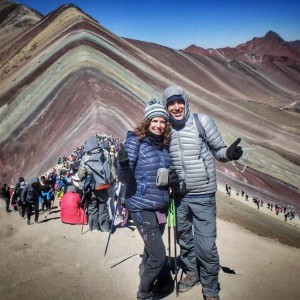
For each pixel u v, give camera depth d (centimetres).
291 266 619
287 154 9138
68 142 4362
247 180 6147
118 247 679
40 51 10850
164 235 757
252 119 12350
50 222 902
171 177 429
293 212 4822
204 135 440
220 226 910
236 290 508
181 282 496
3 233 825
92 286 532
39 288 531
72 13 14400
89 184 768
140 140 428
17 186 1365
